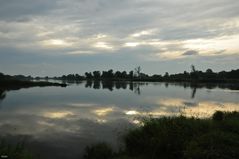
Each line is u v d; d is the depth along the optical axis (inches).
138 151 449.7
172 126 473.1
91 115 941.8
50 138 601.3
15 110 1085.8
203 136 424.8
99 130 676.1
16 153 368.5
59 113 1000.9
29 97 1748.3
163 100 1501.0
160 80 6451.8
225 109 1074.1
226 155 362.9
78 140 581.9
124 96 1830.7
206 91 2460.6
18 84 3503.9
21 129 697.0
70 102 1421.0
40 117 901.8
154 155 418.9
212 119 627.2
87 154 457.7
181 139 429.4
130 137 486.0
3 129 691.4
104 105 1264.8
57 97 1759.4
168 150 417.4
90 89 2810.0
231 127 517.0
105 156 439.2
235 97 1729.8
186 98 1636.3
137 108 1127.0
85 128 706.8
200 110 1027.9
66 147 529.7
